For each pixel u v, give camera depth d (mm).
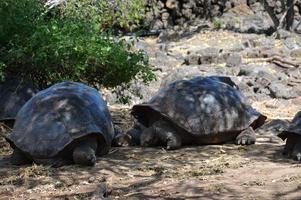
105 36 28859
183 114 21594
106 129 19984
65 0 32969
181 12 78250
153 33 73438
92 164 18875
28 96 26391
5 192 16531
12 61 26484
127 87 31109
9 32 26922
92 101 20109
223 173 17703
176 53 57531
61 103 19484
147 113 22641
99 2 36031
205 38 66438
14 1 27094
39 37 26344
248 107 23109
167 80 42344
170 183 16734
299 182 16125
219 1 79500
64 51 26391
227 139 22438
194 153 20875
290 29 73062
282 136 20109
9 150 22641
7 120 25906
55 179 17562
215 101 22125
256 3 80812
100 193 15578
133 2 39562
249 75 45094
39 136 18828
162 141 21953
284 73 46219
